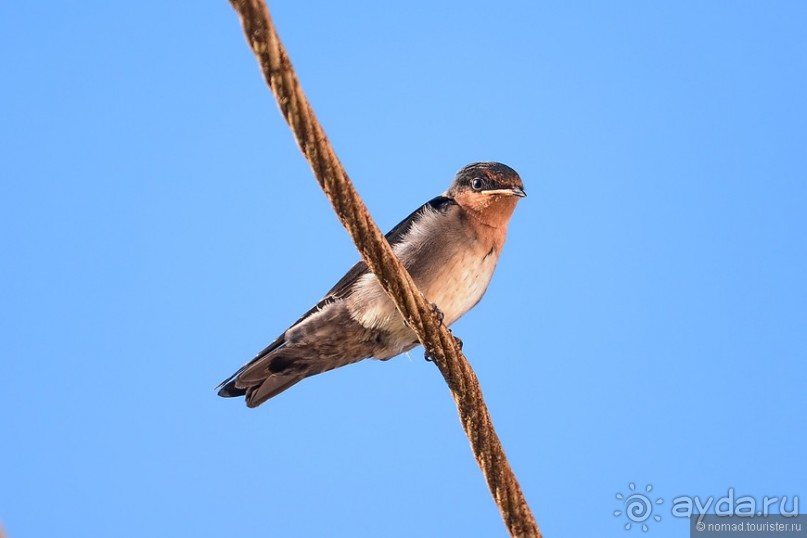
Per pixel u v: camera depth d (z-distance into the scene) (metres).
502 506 9.62
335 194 7.83
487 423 9.42
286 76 7.03
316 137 7.43
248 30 6.80
